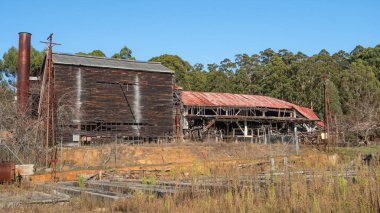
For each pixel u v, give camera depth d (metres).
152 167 29.91
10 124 33.84
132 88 43.78
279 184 13.69
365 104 65.81
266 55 116.56
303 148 43.16
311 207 11.23
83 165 32.44
